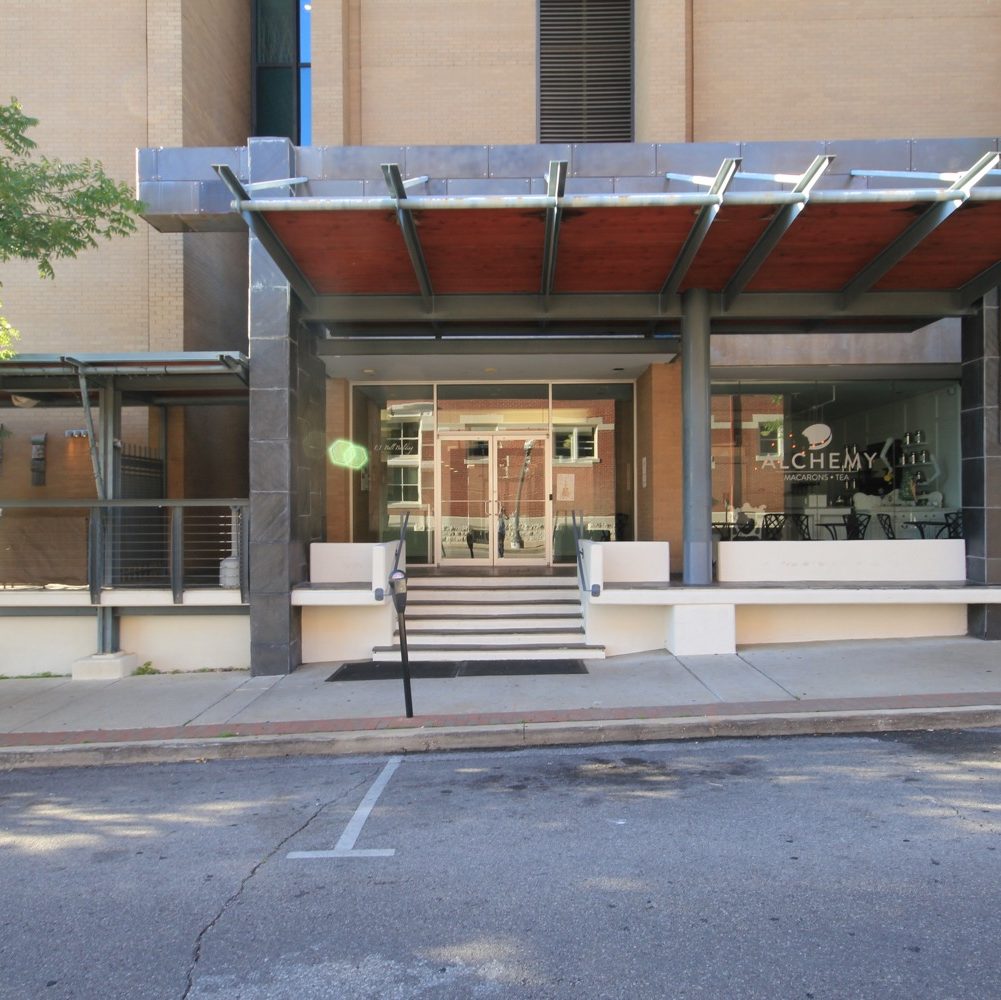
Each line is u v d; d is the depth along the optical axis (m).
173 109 11.62
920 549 9.81
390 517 13.44
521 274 9.12
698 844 4.48
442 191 8.98
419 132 12.48
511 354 10.76
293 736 6.72
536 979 3.18
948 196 7.19
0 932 3.67
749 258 8.58
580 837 4.62
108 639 9.55
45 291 11.66
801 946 3.38
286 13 14.30
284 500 9.00
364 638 9.52
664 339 10.84
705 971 3.21
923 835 4.52
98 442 10.18
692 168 8.98
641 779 5.68
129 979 3.26
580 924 3.61
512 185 8.96
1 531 9.62
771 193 7.23
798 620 9.84
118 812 5.30
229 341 13.45
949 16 12.17
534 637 9.68
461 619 10.11
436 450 13.44
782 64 12.19
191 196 9.34
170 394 11.12
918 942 3.39
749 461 13.02
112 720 7.34
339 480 12.57
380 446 13.48
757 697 7.45
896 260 8.36
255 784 5.83
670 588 9.36
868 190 7.79
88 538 9.38
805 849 4.37
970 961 3.24
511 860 4.33
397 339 10.59
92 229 8.51
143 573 9.90
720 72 12.21
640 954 3.35
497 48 12.59
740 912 3.68
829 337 12.09
